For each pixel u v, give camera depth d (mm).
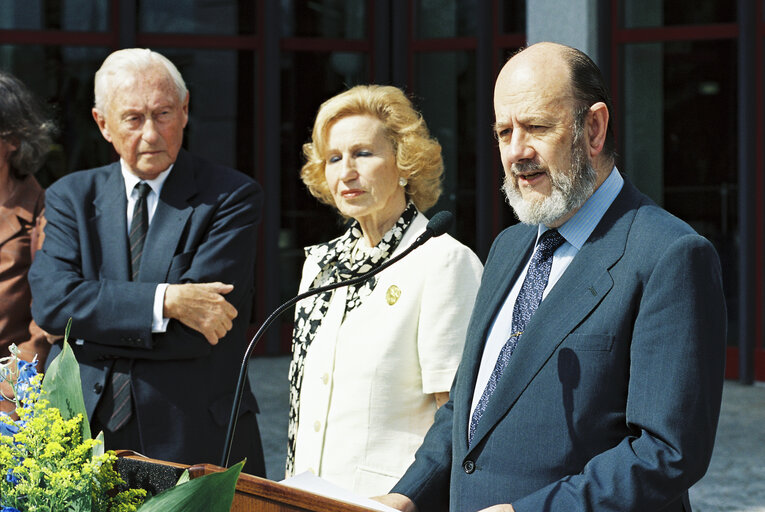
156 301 4848
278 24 15617
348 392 4172
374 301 4250
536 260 3436
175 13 15516
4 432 2740
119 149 5137
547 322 3209
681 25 14102
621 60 14383
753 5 13609
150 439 4855
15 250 5598
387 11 15875
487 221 15258
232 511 2676
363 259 4367
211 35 15562
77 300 4906
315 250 4613
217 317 4891
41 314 4984
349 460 4117
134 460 2748
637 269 3111
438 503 3576
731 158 13969
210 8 15594
